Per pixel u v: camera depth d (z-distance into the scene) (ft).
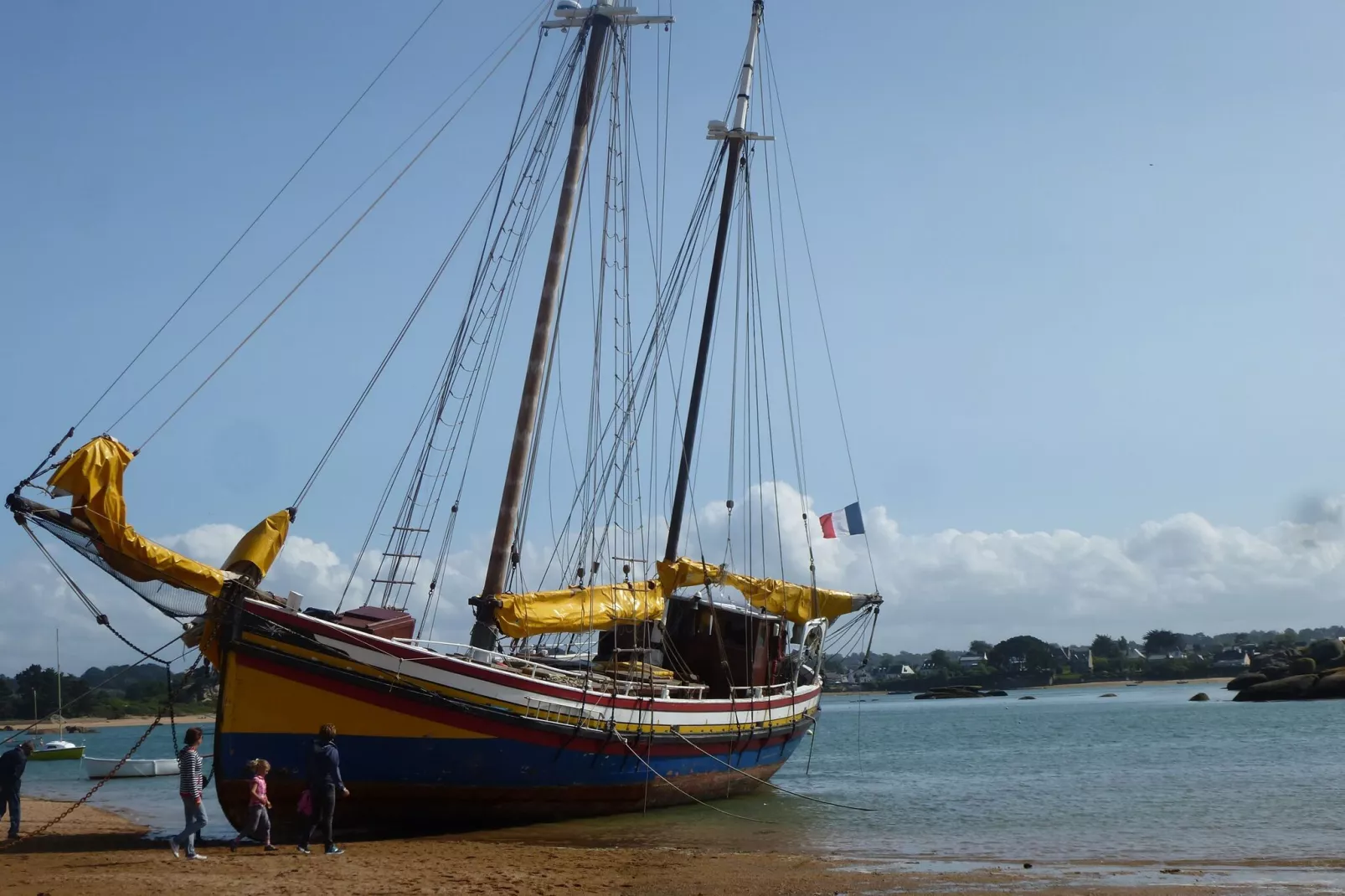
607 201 115.55
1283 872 69.72
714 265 135.44
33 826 94.22
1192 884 64.18
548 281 101.14
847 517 134.41
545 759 83.82
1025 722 336.29
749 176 139.03
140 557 69.72
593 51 109.29
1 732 404.98
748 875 66.28
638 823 93.66
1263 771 146.20
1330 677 394.93
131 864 65.05
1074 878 67.05
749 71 137.90
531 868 66.69
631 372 117.70
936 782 146.10
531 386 98.07
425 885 59.00
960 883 64.54
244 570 74.43
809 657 135.54
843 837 89.25
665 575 115.24
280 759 74.13
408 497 99.50
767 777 117.91
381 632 79.25
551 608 94.73
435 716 77.66
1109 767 163.43
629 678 95.09
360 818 79.61
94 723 495.00
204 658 75.92
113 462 69.41
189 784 67.62
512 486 95.76
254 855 69.05
